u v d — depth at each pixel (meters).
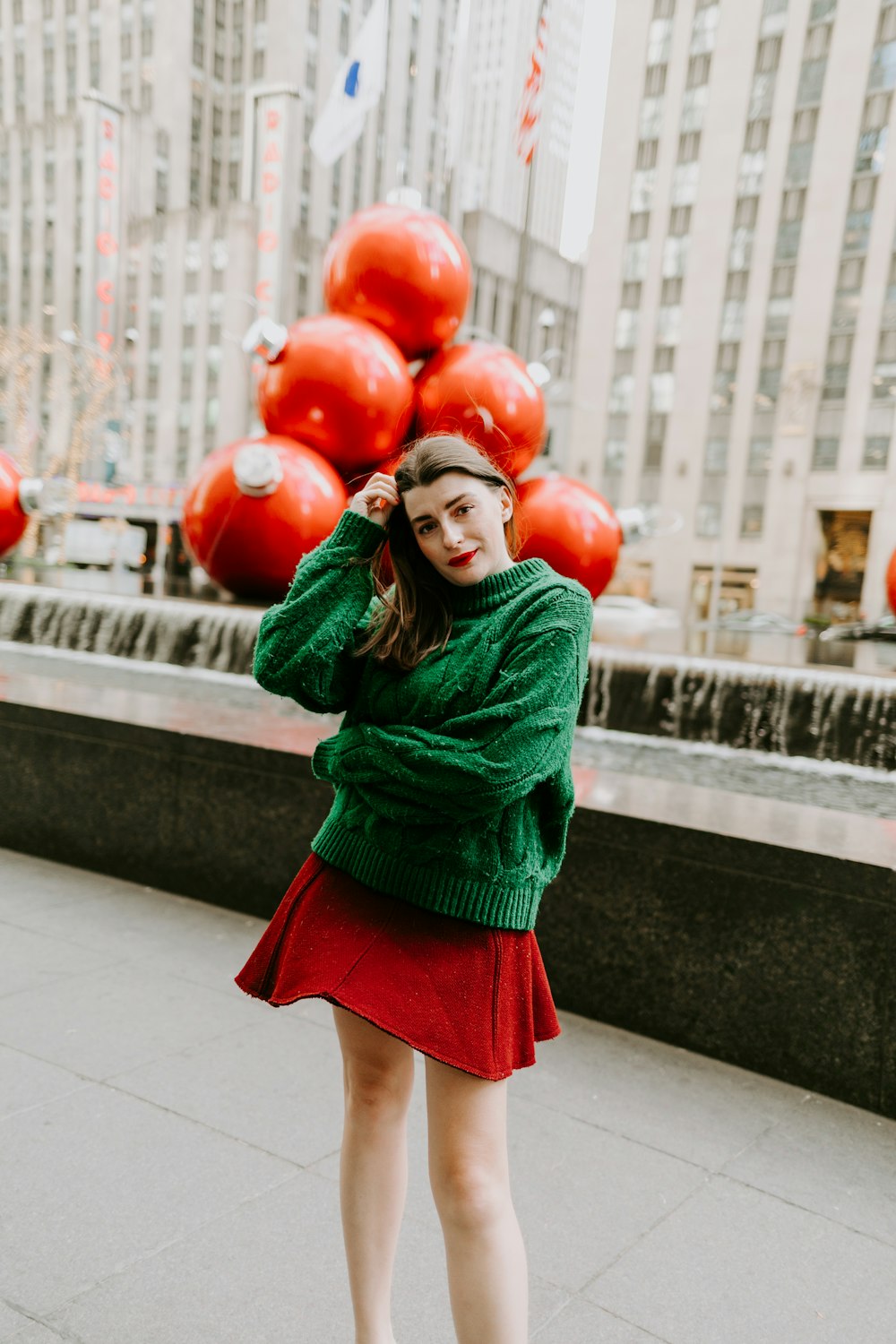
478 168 79.19
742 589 44.31
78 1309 1.79
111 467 48.72
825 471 42.25
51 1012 2.95
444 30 81.06
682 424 45.38
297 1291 1.87
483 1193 1.45
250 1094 2.57
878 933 2.62
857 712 6.95
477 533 1.54
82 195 65.44
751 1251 2.08
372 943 1.49
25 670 8.60
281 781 3.70
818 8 41.66
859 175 41.09
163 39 73.81
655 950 2.99
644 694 7.59
